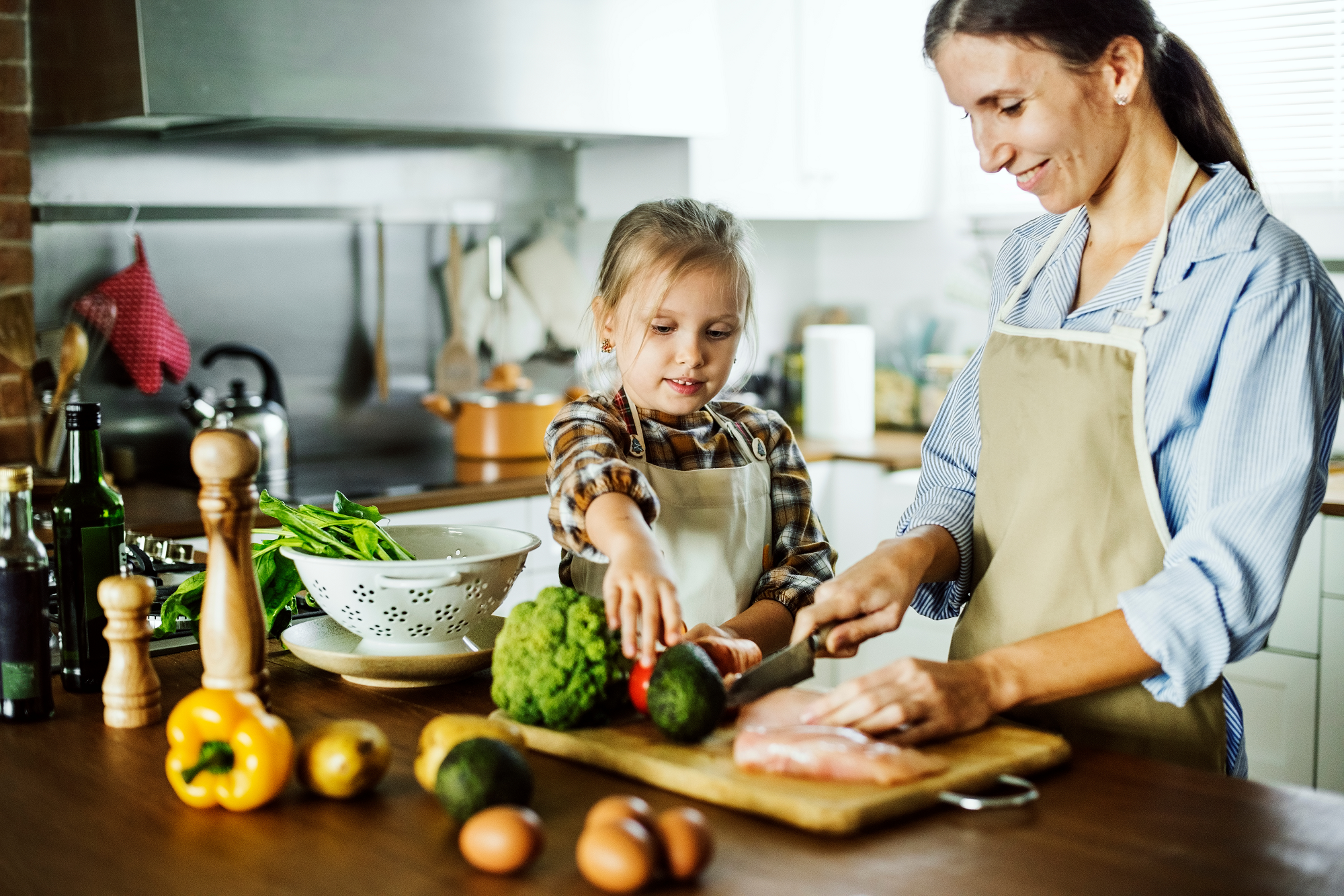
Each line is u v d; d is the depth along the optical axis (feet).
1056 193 3.88
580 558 4.67
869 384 11.61
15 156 8.47
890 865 2.66
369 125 8.43
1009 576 4.05
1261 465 3.54
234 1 7.61
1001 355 4.27
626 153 10.75
